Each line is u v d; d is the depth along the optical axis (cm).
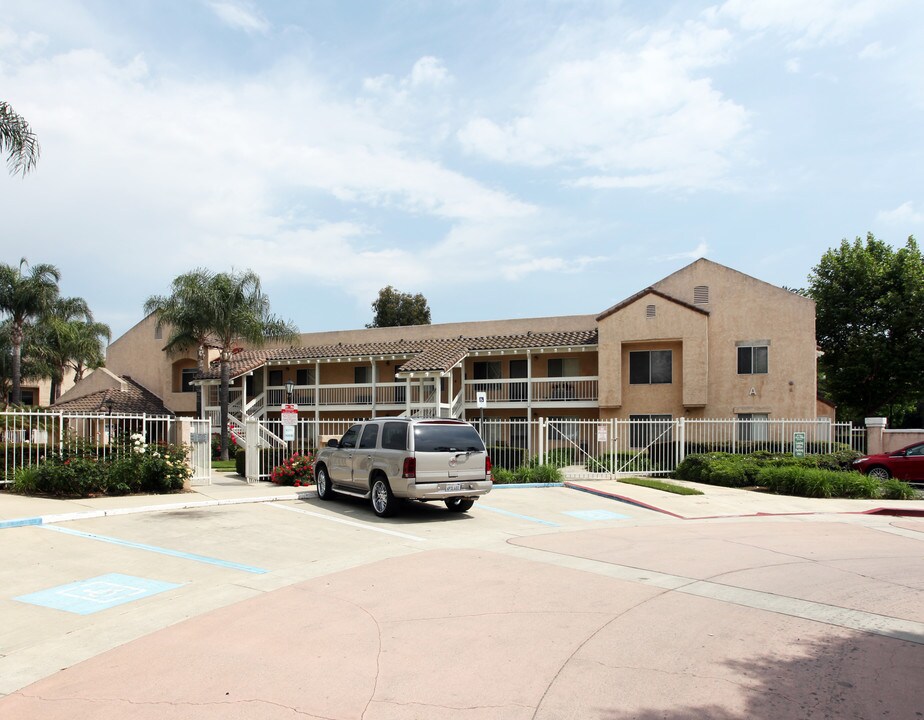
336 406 3456
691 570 920
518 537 1169
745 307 2881
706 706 486
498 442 2339
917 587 838
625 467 2184
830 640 630
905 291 3444
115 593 787
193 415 3753
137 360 3944
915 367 3412
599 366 2989
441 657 579
